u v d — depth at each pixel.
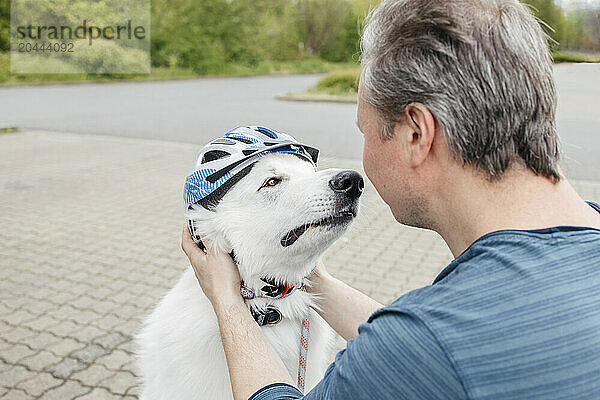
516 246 1.13
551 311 1.04
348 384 1.13
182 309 2.15
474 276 1.11
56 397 3.19
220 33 31.77
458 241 1.30
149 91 21.03
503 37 1.16
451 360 1.01
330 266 5.10
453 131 1.18
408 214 1.39
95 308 4.24
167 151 10.12
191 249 2.00
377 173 1.39
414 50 1.21
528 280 1.07
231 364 1.58
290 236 2.00
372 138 1.36
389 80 1.26
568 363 1.00
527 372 1.00
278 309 2.10
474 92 1.15
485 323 1.04
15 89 20.75
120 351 3.65
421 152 1.25
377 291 4.61
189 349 2.06
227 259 1.90
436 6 1.21
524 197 1.19
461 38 1.16
